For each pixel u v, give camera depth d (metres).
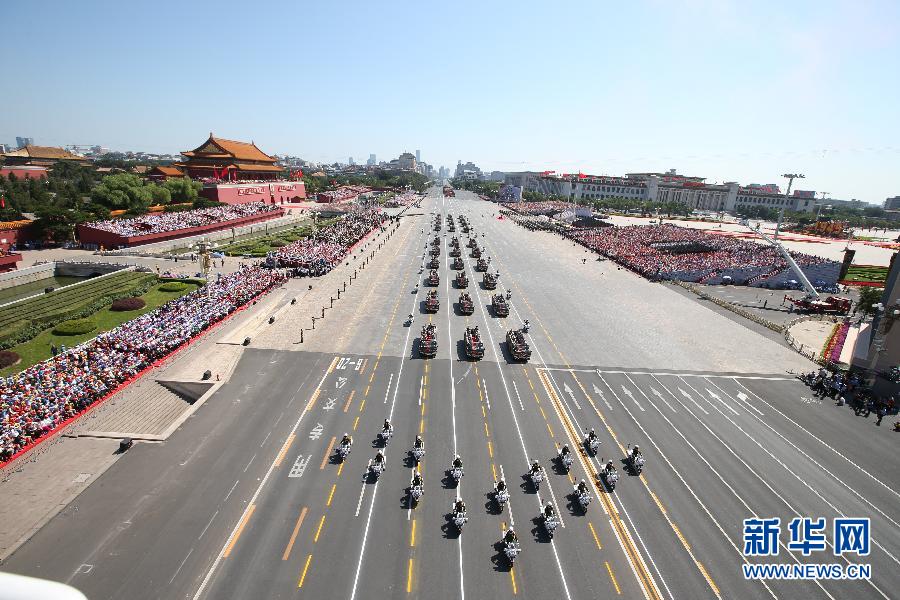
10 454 29.81
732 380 46.94
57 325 50.66
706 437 37.00
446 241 127.69
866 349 50.91
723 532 27.41
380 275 84.94
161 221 105.75
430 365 47.16
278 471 30.42
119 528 25.16
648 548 25.92
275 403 38.81
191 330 49.81
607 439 36.00
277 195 183.25
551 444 34.97
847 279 80.38
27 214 108.62
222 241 114.19
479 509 28.06
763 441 36.78
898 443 37.25
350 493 28.78
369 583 22.73
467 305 63.72
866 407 42.19
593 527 27.19
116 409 36.09
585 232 142.12
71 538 24.34
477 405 39.94
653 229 135.50
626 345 54.94
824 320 68.25
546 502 28.98
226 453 32.00
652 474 32.22
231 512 26.73
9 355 42.31
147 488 28.30
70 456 30.55
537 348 52.72
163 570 22.80
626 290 81.50
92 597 21.23
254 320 57.06
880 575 24.98
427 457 32.62
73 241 93.31
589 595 22.81
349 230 128.25
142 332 47.09
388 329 56.81
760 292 83.75
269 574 22.89
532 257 110.12
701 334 59.66
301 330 54.66
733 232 136.62
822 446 36.47
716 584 23.88
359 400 39.84
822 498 30.73
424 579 23.14
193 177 171.38
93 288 64.62
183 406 39.06
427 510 27.75
